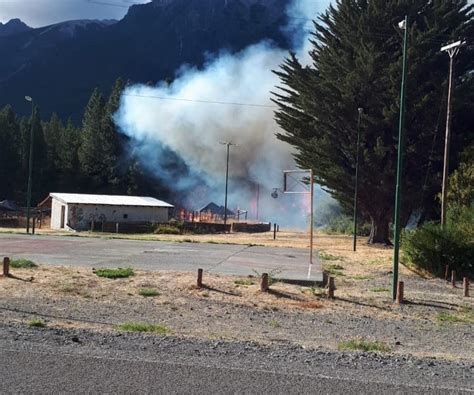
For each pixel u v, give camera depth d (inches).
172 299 506.3
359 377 234.4
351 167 1627.7
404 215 1654.8
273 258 956.0
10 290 503.5
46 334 298.4
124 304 471.2
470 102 1477.6
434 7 1542.8
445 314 506.0
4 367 226.8
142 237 1524.4
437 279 793.6
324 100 1574.8
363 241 1753.2
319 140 1594.5
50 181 4028.1
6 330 307.1
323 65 1616.6
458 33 1483.8
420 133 1553.9
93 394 198.4
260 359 261.7
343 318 464.1
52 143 4254.4
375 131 1573.6
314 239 1822.1
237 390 208.4
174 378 220.2
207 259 881.5
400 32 1362.0
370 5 1558.8
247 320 434.0
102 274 612.4
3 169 3954.2
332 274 776.3
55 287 528.4
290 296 548.4
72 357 246.1
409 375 244.1
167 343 290.0
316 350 299.4
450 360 295.1
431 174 1576.0
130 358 248.8
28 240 1188.5
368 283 713.6
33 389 201.3
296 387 215.0
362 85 1525.6
